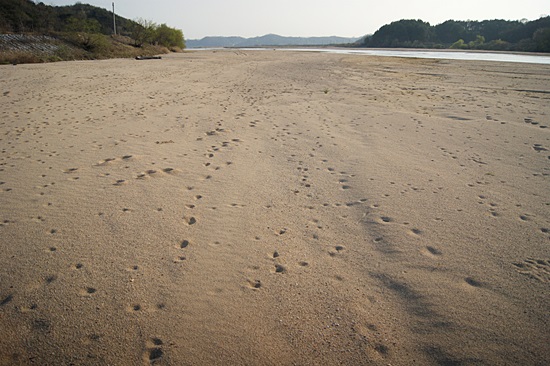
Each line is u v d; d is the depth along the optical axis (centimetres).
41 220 362
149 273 284
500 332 228
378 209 391
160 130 705
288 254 313
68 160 537
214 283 275
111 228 348
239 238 337
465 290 266
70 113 841
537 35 5578
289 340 223
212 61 2520
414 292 265
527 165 520
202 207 396
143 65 1995
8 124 737
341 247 324
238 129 717
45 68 1623
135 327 231
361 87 1300
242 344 220
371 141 636
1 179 464
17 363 206
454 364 207
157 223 360
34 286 266
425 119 790
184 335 226
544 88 1252
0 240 325
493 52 5156
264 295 262
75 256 303
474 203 402
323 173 496
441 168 509
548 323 234
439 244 324
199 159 547
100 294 259
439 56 3725
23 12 3556
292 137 663
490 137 654
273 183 463
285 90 1236
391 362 208
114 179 468
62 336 224
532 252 310
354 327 233
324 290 268
